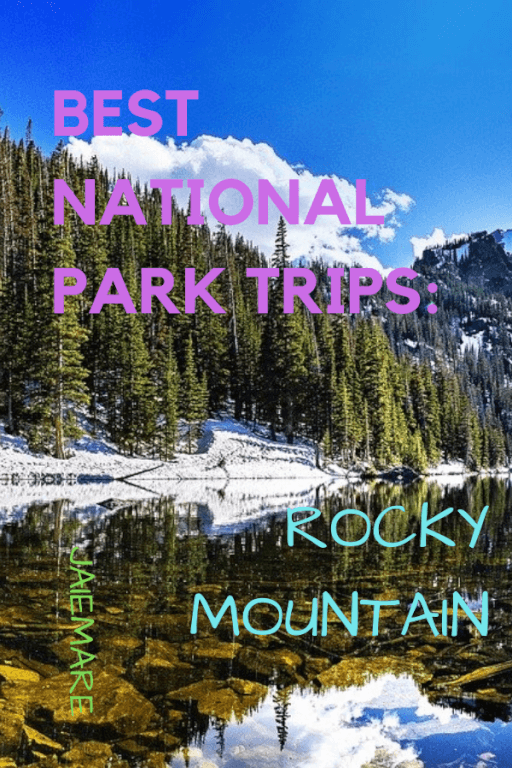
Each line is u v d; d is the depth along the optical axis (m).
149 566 7.67
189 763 2.69
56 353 35.00
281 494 26.14
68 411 38.22
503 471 110.19
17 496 21.66
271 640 4.59
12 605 5.51
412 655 4.28
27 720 3.12
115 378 45.38
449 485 43.81
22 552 8.70
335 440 57.69
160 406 47.53
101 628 4.80
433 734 3.03
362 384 64.06
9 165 73.25
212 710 3.29
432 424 83.31
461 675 3.90
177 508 17.31
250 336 63.41
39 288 36.62
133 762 2.71
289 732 3.03
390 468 60.22
